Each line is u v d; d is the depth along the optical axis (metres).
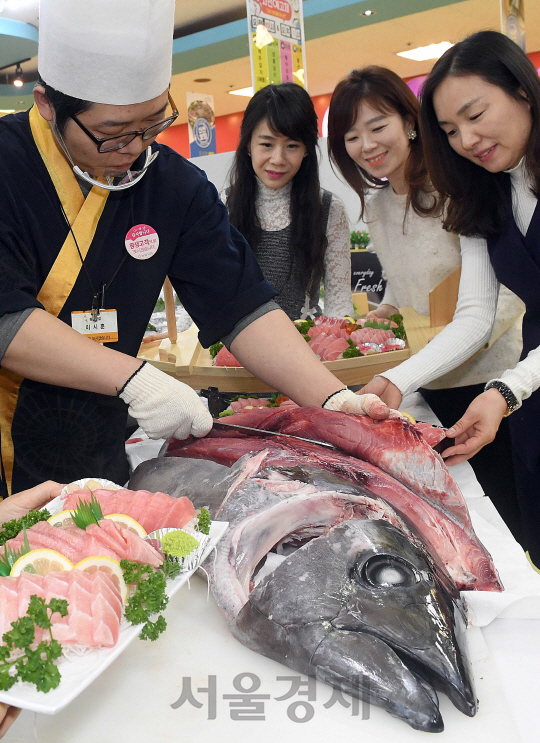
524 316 1.90
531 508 1.96
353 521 1.04
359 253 4.29
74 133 1.29
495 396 1.61
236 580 1.02
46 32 1.22
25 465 1.56
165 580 0.91
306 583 0.94
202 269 1.60
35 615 0.79
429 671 0.85
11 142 1.43
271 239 2.61
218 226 1.60
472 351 1.87
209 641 0.99
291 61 2.62
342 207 2.70
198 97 4.81
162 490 1.23
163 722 0.85
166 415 1.32
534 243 1.77
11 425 1.53
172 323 2.28
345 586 0.93
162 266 1.58
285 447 1.30
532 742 0.81
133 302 1.57
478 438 1.57
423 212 2.34
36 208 1.44
